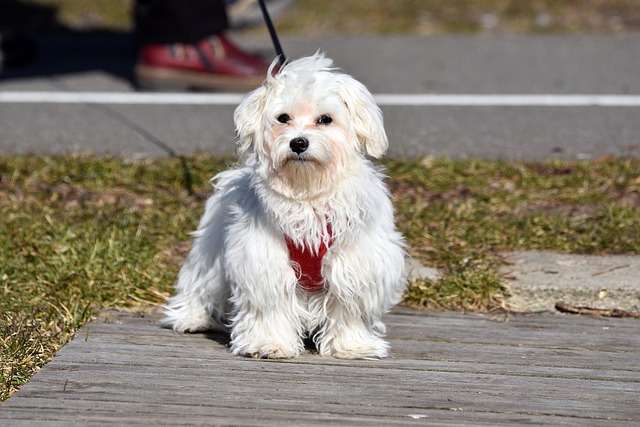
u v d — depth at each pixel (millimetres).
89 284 8586
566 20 21094
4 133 12820
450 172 11164
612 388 6875
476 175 11141
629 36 19469
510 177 11109
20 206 10141
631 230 9688
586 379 7035
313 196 6988
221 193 7887
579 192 10695
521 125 13352
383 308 7504
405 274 8828
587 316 8539
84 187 10828
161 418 6223
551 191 10750
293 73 7113
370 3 22484
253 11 18594
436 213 10109
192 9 14742
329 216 7055
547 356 7496
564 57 17672
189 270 8117
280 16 21219
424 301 8688
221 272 7738
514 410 6477
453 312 8578
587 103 14500
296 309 7395
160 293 8711
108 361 7215
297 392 6707
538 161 11672
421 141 12602
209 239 7902
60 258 8969
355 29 20359
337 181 6996
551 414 6426
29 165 11203
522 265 9070
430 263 9203
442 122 13531
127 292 8617
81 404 6438
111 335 7797
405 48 18562
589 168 11281
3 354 7367
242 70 15148
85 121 13477
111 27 20516
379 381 6945
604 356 7508
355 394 6691
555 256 9273
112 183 10930
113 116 13758
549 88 15453
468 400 6621
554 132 12992
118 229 9695
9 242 9273
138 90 15328
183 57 15031
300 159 6793
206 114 13867
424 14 21594
